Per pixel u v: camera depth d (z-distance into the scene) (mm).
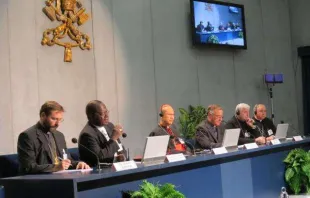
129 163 3062
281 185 5168
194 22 8039
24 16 5859
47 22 6078
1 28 5641
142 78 7297
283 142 5297
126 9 7172
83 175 2727
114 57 6906
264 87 9516
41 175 2955
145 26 7449
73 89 6293
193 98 8094
